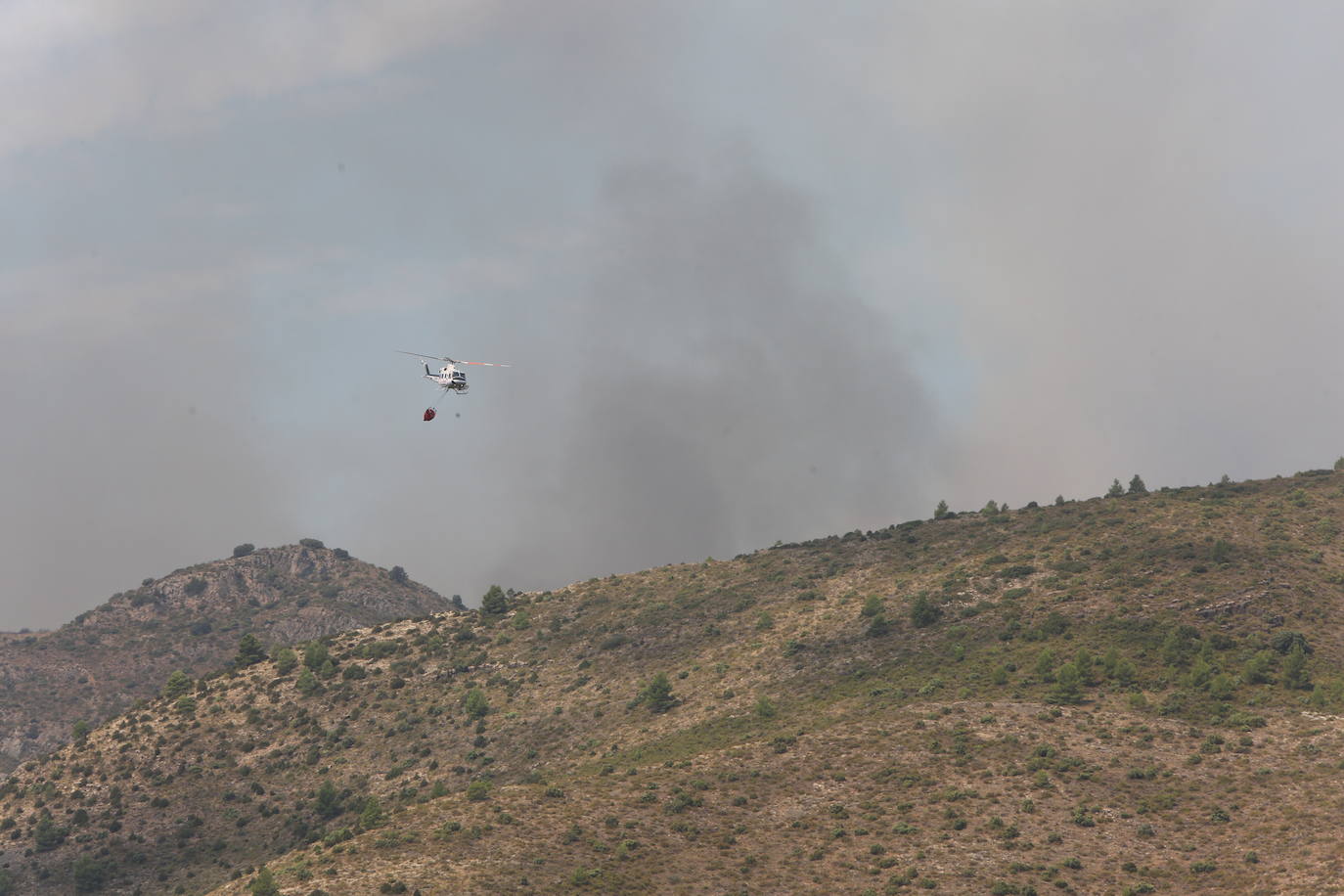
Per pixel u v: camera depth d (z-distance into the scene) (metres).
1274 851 99.19
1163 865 101.38
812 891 103.06
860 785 121.62
